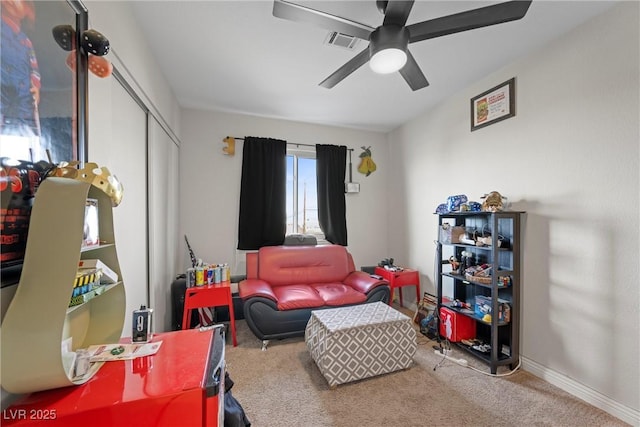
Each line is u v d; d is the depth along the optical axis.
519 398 1.74
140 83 1.81
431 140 3.19
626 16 1.55
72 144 1.03
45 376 0.74
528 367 2.05
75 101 1.05
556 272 1.89
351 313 2.15
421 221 3.37
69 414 0.71
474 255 2.55
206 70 2.37
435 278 3.13
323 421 1.54
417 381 1.92
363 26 1.47
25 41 0.80
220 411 0.95
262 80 2.55
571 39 1.82
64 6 0.99
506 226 2.20
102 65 1.11
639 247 1.50
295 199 3.72
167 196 2.64
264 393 1.79
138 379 0.84
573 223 1.80
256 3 1.63
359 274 3.22
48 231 0.76
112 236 1.08
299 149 3.66
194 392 0.80
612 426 1.50
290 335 2.50
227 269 2.68
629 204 1.54
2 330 0.71
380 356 1.96
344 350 1.87
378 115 3.42
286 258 3.18
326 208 3.69
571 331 1.80
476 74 2.43
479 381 1.93
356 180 3.95
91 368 0.89
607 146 1.63
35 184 0.84
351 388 1.84
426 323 2.73
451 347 2.42
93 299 1.09
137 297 1.88
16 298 0.72
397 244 3.87
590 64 1.71
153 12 1.69
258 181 3.38
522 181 2.14
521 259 2.12
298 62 2.25
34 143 0.84
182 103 3.07
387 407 1.66
